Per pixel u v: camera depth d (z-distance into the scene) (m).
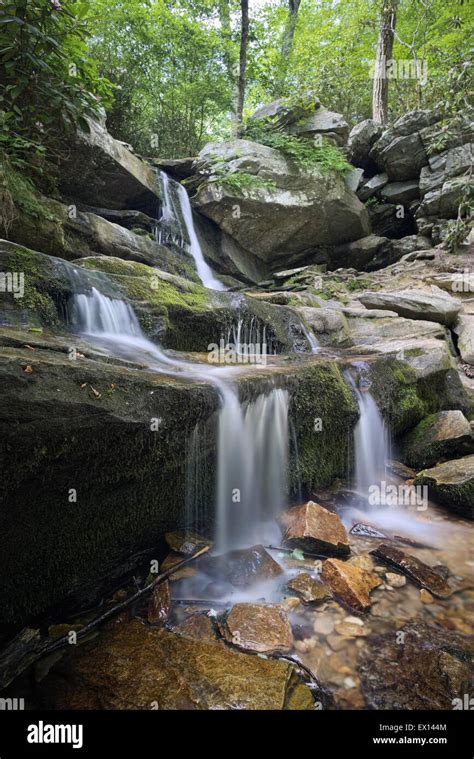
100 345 3.46
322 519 3.21
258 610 2.31
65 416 1.97
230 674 1.86
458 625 2.36
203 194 9.42
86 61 5.31
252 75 13.45
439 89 9.12
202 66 12.30
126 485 2.45
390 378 4.75
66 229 5.59
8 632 2.00
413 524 3.62
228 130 14.84
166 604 2.34
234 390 3.04
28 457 1.86
